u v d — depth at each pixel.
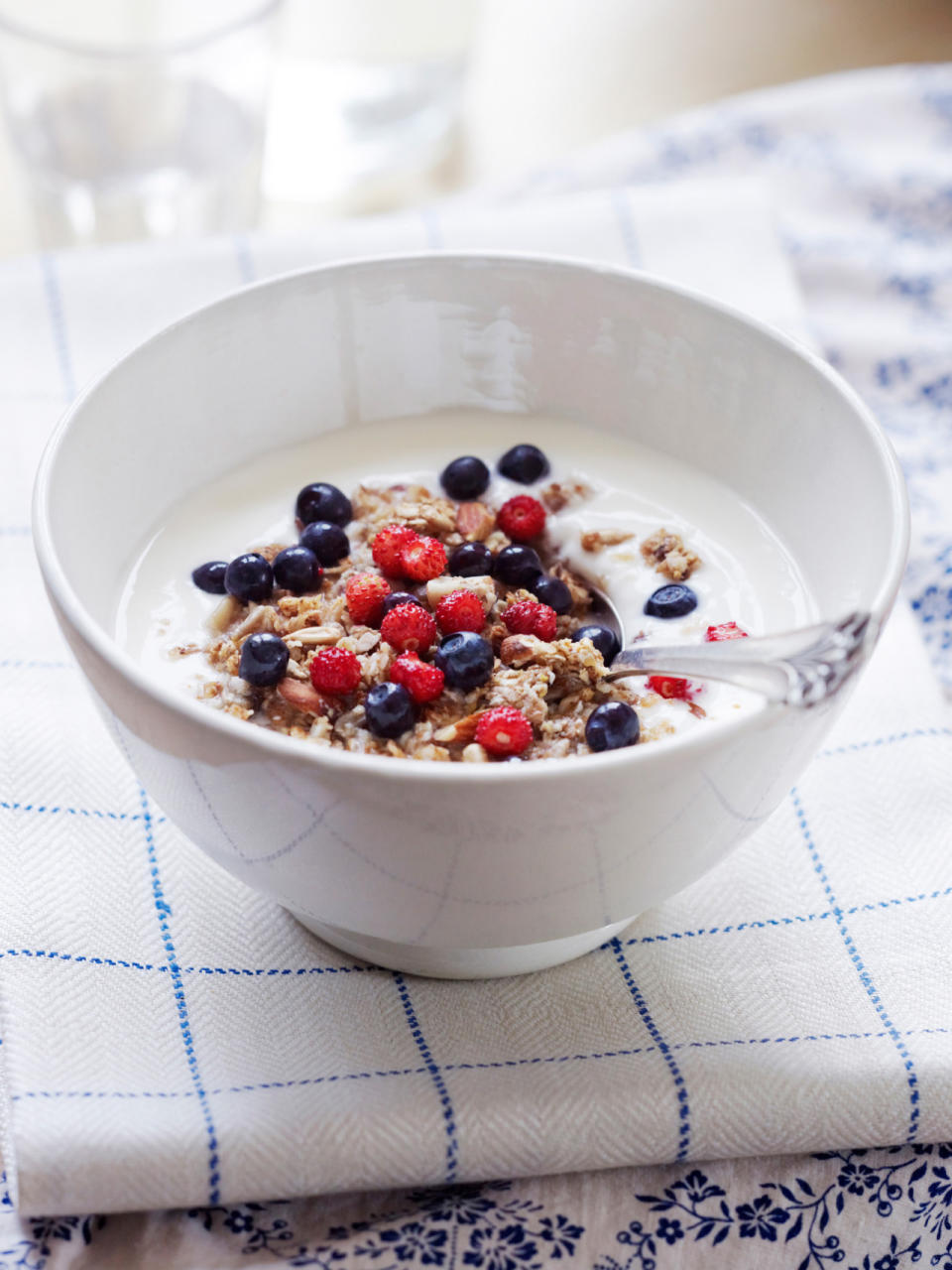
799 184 0.69
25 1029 0.42
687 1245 0.42
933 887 0.46
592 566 0.48
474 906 0.40
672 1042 0.43
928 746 0.49
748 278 0.61
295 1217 0.42
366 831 0.39
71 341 0.58
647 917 0.46
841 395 0.45
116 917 0.45
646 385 0.50
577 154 0.70
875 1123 0.42
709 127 0.71
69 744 0.48
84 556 0.45
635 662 0.44
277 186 0.72
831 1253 0.43
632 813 0.38
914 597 0.56
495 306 0.50
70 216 0.67
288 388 0.49
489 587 0.46
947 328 0.65
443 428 0.51
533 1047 0.43
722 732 0.38
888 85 0.72
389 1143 0.41
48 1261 0.41
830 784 0.48
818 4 0.82
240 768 0.38
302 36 0.69
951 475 0.59
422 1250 0.42
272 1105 0.42
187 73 0.65
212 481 0.49
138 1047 0.43
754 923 0.46
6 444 0.55
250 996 0.44
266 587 0.46
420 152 0.72
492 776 0.37
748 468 0.49
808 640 0.40
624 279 0.49
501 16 0.81
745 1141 0.42
